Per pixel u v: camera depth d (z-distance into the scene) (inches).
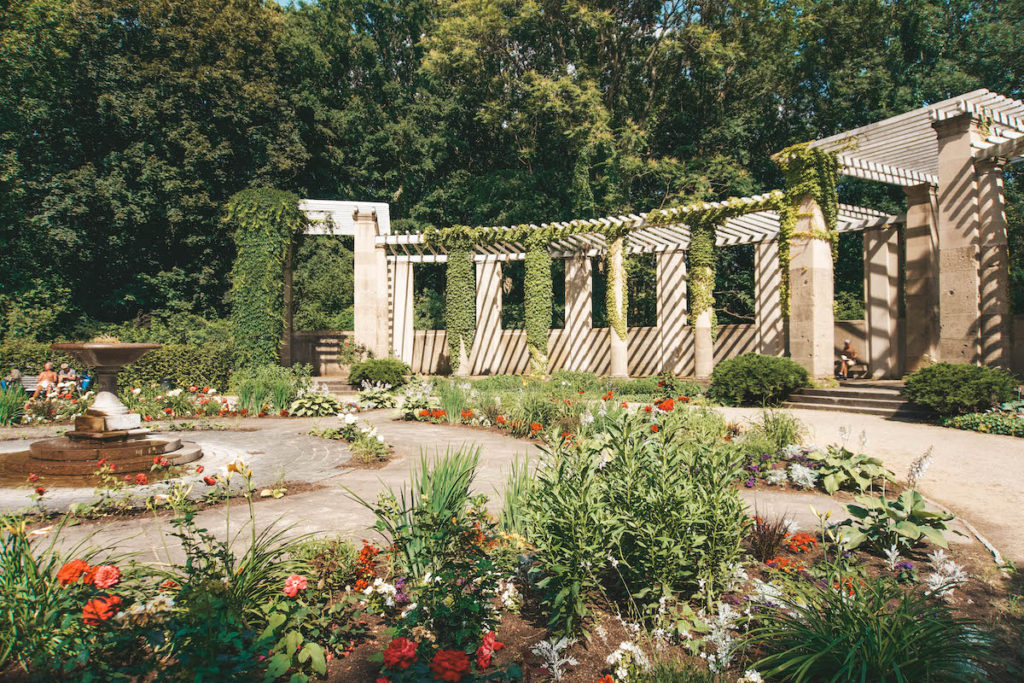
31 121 998.4
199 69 1058.1
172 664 109.0
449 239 858.8
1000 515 233.9
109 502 220.5
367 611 139.9
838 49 1101.1
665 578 140.3
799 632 120.5
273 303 826.8
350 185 1278.3
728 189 1106.1
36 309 928.9
